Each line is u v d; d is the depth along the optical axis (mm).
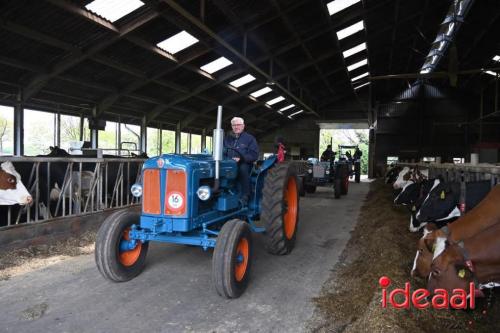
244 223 2992
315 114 21484
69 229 4617
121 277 3127
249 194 4047
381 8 11344
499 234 2197
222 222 3625
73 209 5223
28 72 8555
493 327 2172
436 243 2332
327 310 2656
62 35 7477
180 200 2977
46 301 2805
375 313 2270
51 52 8070
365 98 22312
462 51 15703
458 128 20281
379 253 3666
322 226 5836
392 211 6059
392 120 21297
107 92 10961
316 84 18672
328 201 9008
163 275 3396
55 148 6461
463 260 2205
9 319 2514
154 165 3045
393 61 17578
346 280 3260
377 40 14273
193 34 8758
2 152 10320
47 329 2379
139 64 9898
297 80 16078
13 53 7652
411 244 3844
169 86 11938
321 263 3832
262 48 11305
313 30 11398
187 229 2955
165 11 7617
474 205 3379
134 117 13484
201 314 2605
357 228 5547
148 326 2428
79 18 7094
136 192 3146
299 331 2371
